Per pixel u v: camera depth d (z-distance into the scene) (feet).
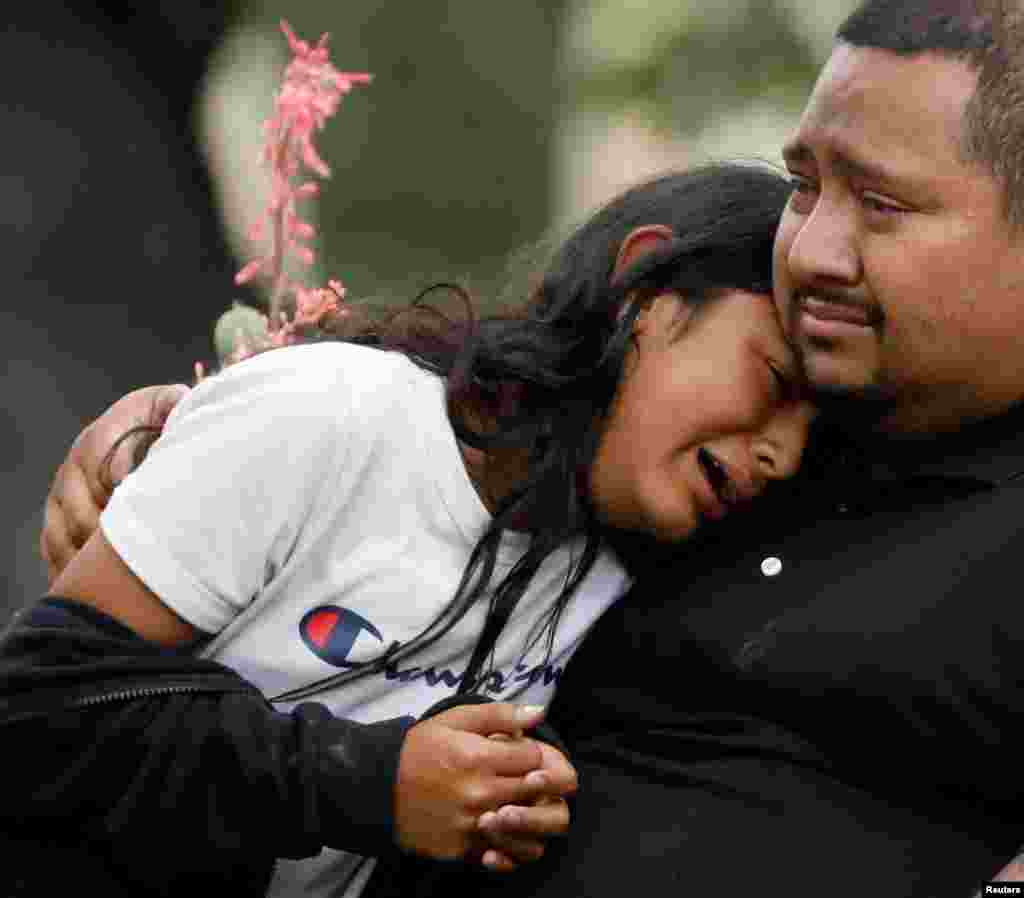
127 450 31.09
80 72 68.74
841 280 27.27
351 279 90.94
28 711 26.45
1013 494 28.35
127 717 26.50
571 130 106.83
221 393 28.48
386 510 28.12
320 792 26.18
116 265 69.10
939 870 27.58
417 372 28.99
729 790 28.50
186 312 70.64
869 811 28.07
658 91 111.24
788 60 109.50
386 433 28.09
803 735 28.60
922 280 26.94
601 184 110.22
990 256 26.89
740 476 28.55
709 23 110.11
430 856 26.23
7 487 65.57
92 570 27.35
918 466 29.07
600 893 28.19
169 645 27.40
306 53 35.63
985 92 26.48
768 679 28.68
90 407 67.77
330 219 91.66
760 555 29.94
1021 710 27.50
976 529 28.22
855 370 27.68
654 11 110.93
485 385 29.12
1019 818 28.27
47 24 68.13
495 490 28.89
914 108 26.66
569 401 28.81
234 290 72.43
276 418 27.68
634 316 28.91
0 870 27.14
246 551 27.40
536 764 26.43
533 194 92.79
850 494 29.60
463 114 91.40
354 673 28.19
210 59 71.87
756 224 29.68
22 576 65.16
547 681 29.94
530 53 91.81
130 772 26.50
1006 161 26.61
